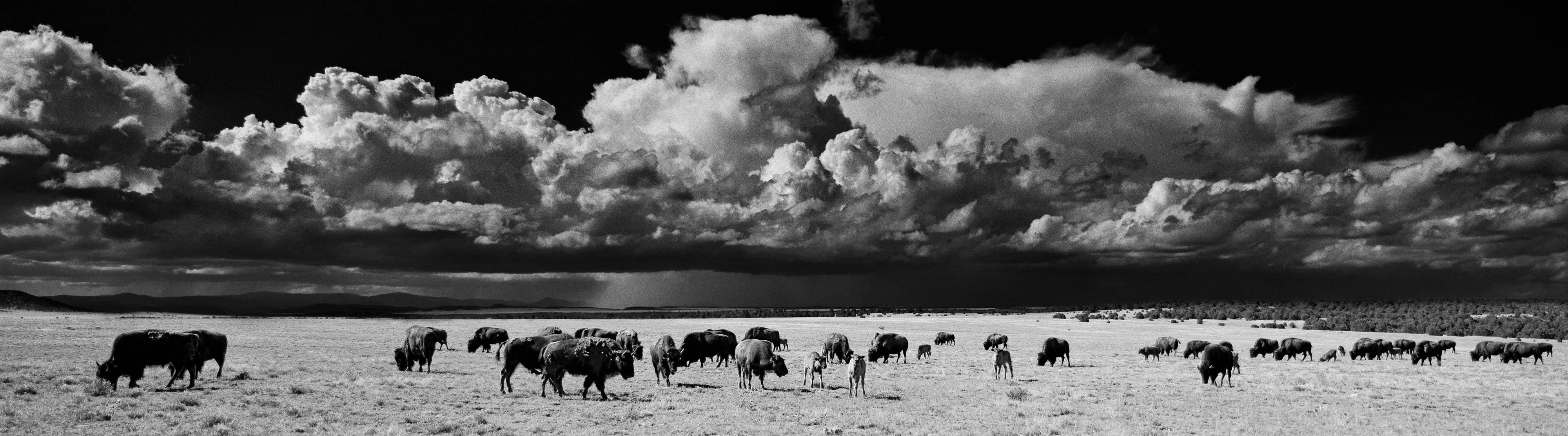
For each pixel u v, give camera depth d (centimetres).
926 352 5550
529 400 2570
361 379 2989
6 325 8419
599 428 2083
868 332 11375
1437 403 3045
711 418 2266
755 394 2866
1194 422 2428
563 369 2608
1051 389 3306
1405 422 2548
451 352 5069
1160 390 3353
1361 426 2459
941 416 2439
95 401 2233
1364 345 6303
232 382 2784
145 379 2830
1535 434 2370
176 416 2047
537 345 2750
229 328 9062
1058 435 2125
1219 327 16288
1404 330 14238
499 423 2108
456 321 17250
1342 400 3095
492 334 5109
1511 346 6131
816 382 3375
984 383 3578
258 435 1858
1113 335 11569
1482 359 6450
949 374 4103
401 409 2320
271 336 7056
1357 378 4191
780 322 18775
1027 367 4734
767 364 2991
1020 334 11819
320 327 9812
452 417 2181
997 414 2508
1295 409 2814
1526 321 15775
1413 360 5731
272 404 2327
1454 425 2509
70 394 2350
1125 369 4612
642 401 2583
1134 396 3128
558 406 2433
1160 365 5059
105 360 3697
